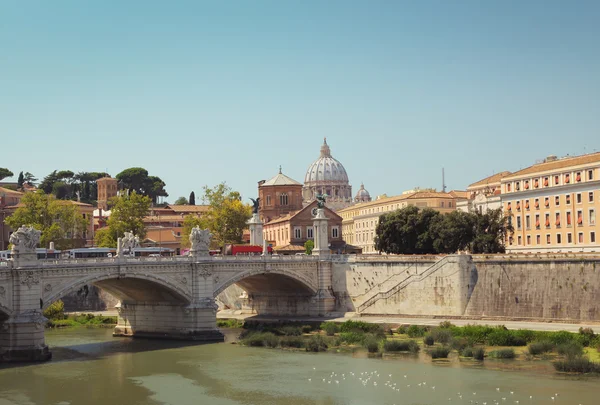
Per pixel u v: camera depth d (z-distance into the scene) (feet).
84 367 382.22
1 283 379.96
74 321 570.05
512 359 373.40
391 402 302.86
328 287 546.67
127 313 501.56
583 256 433.48
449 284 483.51
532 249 605.73
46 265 393.91
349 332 464.65
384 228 597.52
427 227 576.61
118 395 325.62
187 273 467.93
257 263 505.25
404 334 457.27
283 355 410.72
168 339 477.36
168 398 320.29
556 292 440.86
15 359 388.78
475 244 543.39
